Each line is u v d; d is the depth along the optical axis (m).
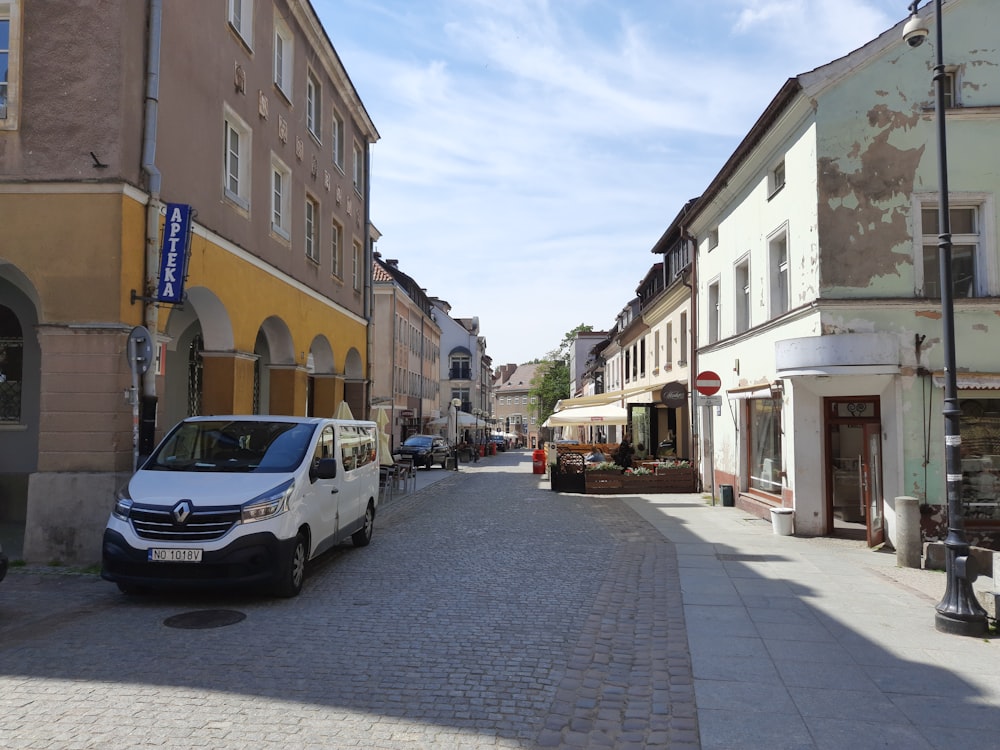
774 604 7.70
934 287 12.02
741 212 16.31
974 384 11.36
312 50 18.06
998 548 11.43
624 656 5.91
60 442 9.30
